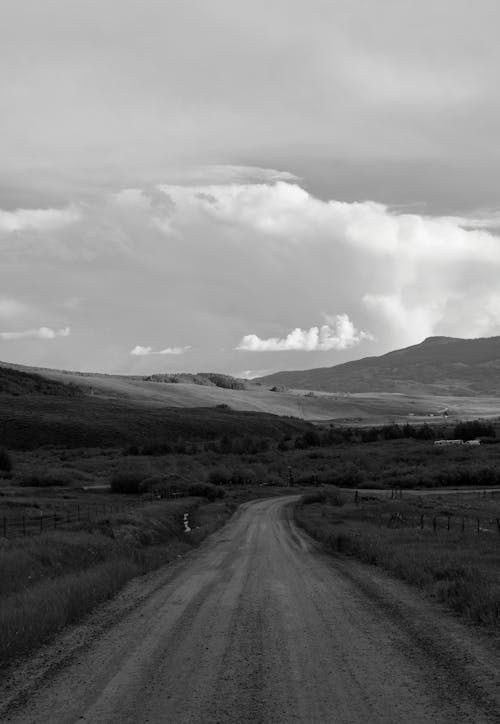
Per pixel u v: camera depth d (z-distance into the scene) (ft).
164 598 45.85
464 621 35.17
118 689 24.20
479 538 79.15
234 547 89.25
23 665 28.17
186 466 326.03
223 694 23.36
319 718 20.81
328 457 383.65
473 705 21.70
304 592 47.34
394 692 23.21
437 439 479.41
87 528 83.46
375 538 80.43
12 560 53.06
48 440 453.17
